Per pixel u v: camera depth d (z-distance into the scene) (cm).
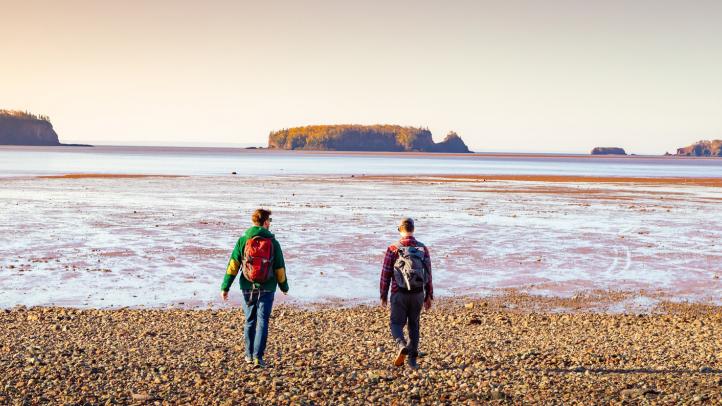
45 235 2927
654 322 1438
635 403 776
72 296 1780
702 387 847
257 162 16275
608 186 7450
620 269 2305
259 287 949
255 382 863
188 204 4484
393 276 923
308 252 2570
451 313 1584
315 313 1522
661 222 3791
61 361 960
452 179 8581
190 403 772
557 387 853
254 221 962
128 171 9556
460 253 2603
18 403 747
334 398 799
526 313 1625
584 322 1434
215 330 1276
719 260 2517
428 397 805
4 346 1077
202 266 2259
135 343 1136
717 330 1330
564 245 2861
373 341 1181
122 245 2686
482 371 946
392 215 3938
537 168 14738
